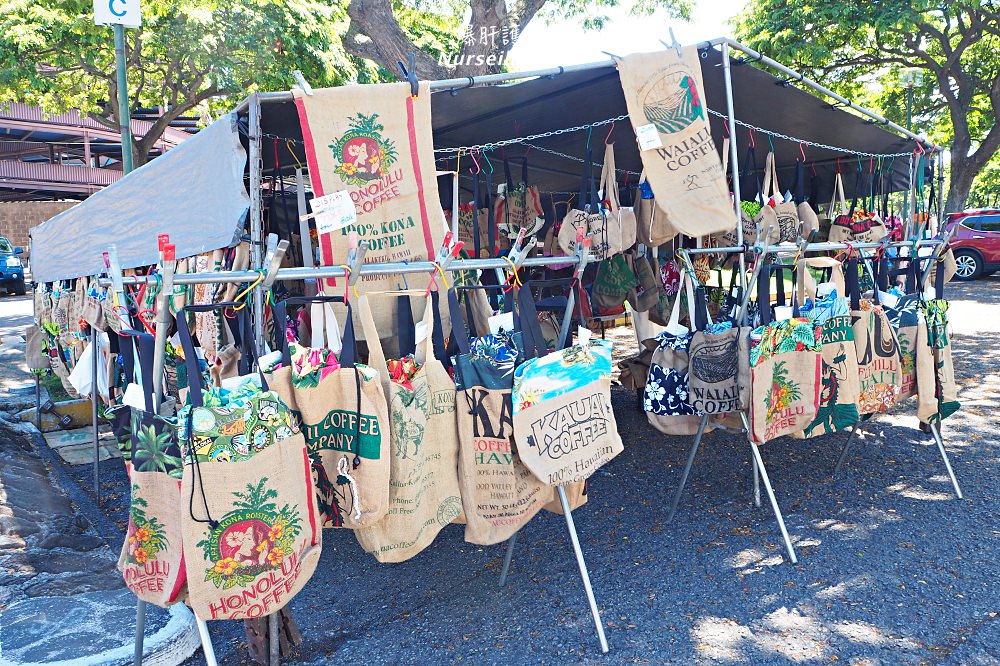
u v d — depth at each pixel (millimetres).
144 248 3863
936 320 3906
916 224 5652
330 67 10836
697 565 3275
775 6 14734
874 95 19062
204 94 12625
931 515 3703
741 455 4828
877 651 2547
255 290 2555
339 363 2322
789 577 3115
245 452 2027
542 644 2693
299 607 3082
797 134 5309
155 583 2148
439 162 5832
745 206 5348
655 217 4750
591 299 5625
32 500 4211
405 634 2814
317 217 2543
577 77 3695
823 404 3447
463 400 2504
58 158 26016
